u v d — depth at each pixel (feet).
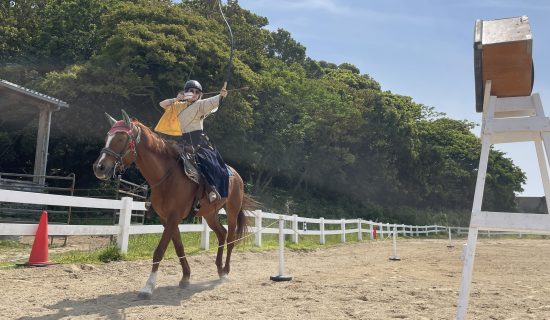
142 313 15.07
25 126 78.13
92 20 91.09
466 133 172.65
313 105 105.09
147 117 75.51
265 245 44.98
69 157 82.69
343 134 113.19
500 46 9.16
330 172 118.52
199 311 15.47
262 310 15.75
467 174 152.15
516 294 19.90
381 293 19.31
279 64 117.08
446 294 19.43
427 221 136.26
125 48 68.13
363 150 123.54
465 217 151.53
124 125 17.69
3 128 78.84
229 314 15.06
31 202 23.86
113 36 71.10
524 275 28.53
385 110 123.65
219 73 74.64
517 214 8.68
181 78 69.67
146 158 18.25
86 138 77.92
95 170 16.80
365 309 16.07
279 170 104.78
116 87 66.44
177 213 18.83
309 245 52.70
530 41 8.94
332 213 110.93
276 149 98.27
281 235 23.73
